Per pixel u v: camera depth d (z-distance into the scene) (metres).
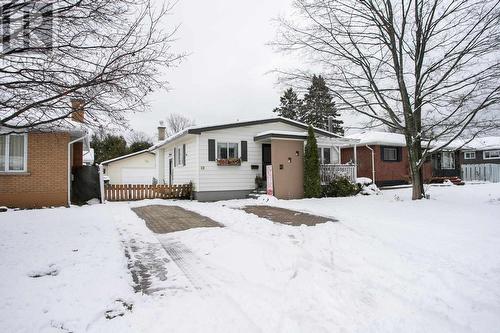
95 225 7.86
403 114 13.76
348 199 14.59
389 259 5.02
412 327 3.00
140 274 4.44
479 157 33.00
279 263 4.88
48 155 12.12
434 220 8.37
